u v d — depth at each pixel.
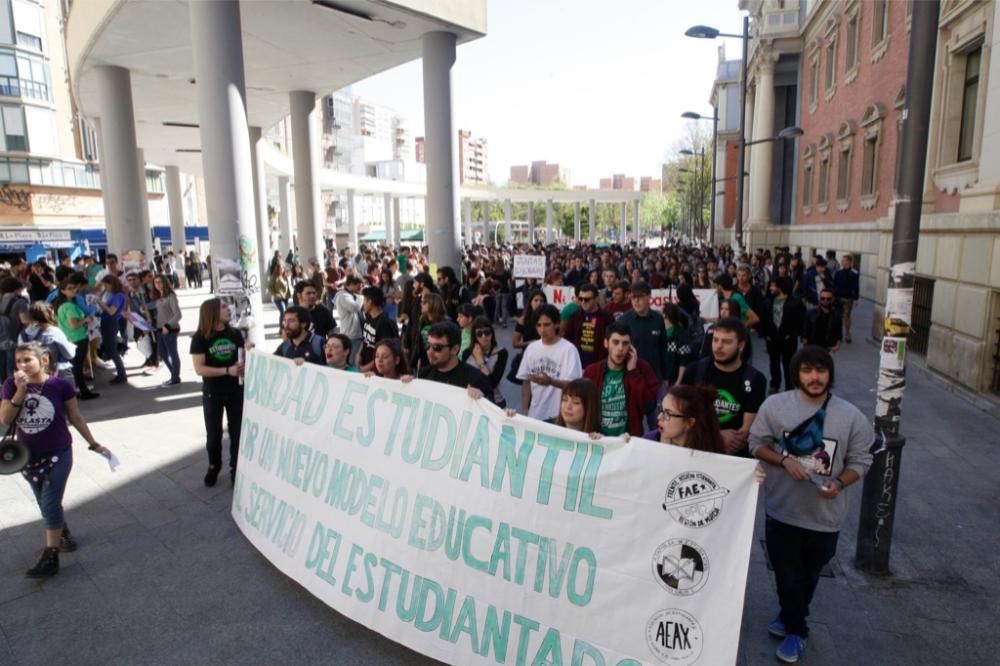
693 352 7.73
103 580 4.80
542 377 5.59
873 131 20.80
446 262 13.41
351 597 4.13
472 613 3.68
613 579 3.32
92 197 45.59
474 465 3.81
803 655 3.90
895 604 4.44
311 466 4.68
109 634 4.17
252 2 11.22
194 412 9.23
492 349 6.07
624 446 3.38
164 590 4.66
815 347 3.68
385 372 5.09
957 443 7.54
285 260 24.08
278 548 4.76
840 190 25.44
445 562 3.81
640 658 3.24
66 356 7.69
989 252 8.92
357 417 4.44
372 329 7.47
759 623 4.22
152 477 6.80
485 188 77.88
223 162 9.51
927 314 11.51
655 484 3.28
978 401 8.95
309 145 19.45
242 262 9.75
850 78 23.70
